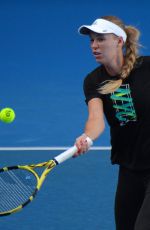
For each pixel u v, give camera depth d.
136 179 11.04
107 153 20.66
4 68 31.14
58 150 21.31
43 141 22.28
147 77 10.52
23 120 24.45
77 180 18.27
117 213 11.52
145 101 10.41
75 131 23.27
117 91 10.61
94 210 16.25
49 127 23.69
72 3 40.81
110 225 15.35
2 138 22.61
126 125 10.75
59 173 18.80
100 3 40.44
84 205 16.58
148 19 37.25
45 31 36.38
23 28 36.81
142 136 10.65
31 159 20.25
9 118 15.14
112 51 10.51
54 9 39.84
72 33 36.03
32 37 35.50
